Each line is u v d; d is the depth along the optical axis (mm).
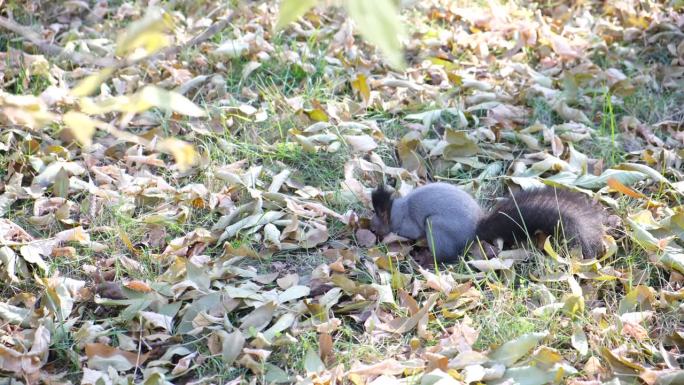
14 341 4914
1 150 6867
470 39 9016
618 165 6566
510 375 4559
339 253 5848
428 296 5383
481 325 5039
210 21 9016
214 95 7867
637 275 5492
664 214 6066
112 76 8055
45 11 9203
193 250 5914
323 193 6555
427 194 5852
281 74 8312
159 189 6547
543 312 5055
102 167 6781
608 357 4617
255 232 6145
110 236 6031
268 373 4711
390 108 7699
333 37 8844
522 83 8180
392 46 2088
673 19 9219
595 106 7863
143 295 5363
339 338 5062
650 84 8164
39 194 6406
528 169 6773
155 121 7484
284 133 7398
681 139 7227
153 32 2297
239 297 5285
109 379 4668
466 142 6980
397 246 6039
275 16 9164
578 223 5652
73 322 5152
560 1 10102
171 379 4730
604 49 8742
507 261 5594
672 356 4719
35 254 5688
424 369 4605
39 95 7344
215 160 6922
